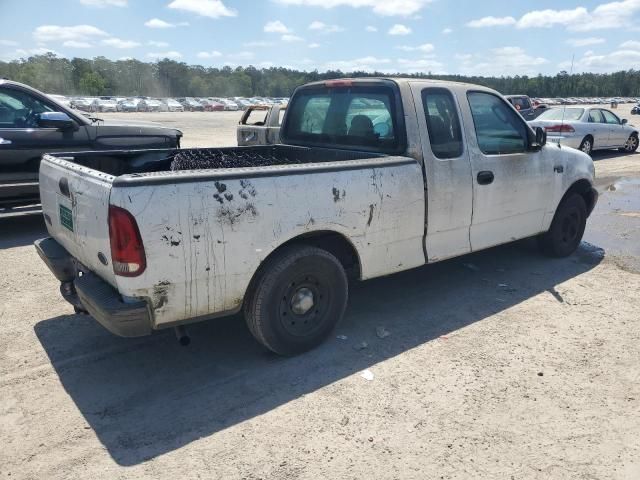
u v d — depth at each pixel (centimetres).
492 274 569
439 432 307
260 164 552
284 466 279
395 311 473
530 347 408
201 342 415
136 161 493
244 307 372
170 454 288
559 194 578
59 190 376
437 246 460
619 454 290
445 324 448
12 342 411
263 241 344
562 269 587
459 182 459
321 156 512
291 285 374
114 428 310
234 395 344
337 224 379
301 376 366
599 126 1611
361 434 305
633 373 372
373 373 370
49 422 314
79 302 377
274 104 1032
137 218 296
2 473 272
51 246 411
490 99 501
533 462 284
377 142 457
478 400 338
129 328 314
